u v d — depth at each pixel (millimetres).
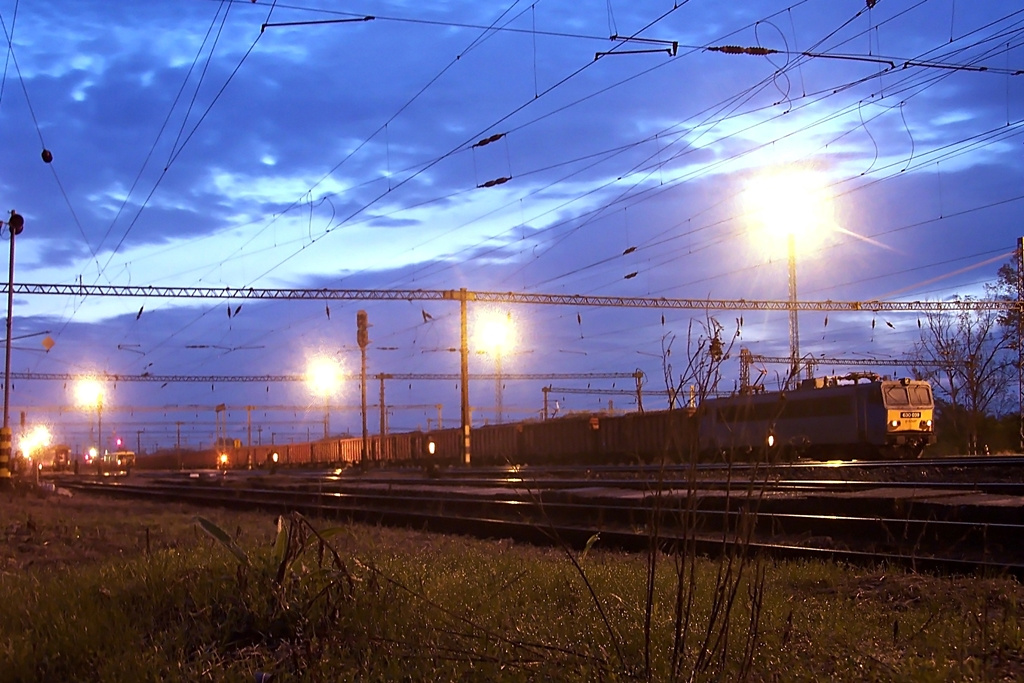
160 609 7465
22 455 48531
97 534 16375
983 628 6617
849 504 15727
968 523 12031
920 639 6746
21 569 11750
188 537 15672
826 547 12969
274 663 5977
